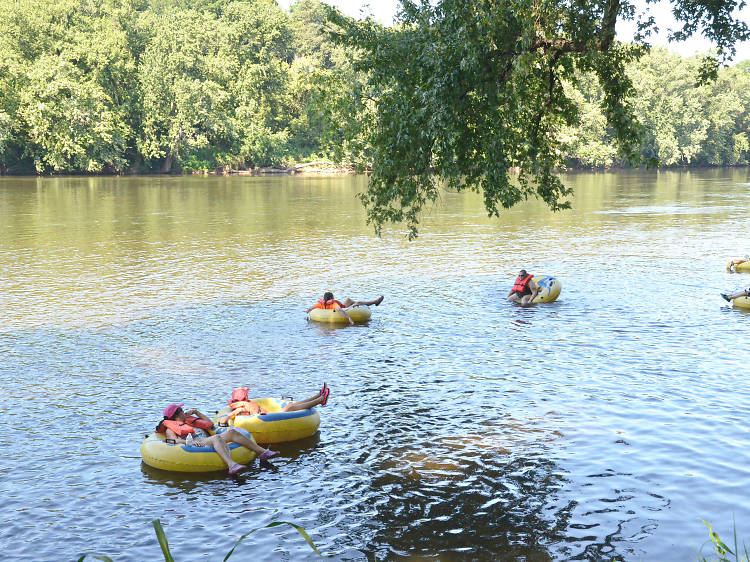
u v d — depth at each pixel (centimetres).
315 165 10019
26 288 1956
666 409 1058
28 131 7669
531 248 2725
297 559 679
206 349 1390
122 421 1029
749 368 1245
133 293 1902
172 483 845
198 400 1109
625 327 1534
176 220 3747
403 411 1067
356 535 722
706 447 921
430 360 1320
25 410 1069
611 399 1105
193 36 9288
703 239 2941
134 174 8931
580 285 1992
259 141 9412
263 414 955
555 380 1198
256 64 9538
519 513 761
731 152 12588
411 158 1075
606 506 774
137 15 9556
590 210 4356
